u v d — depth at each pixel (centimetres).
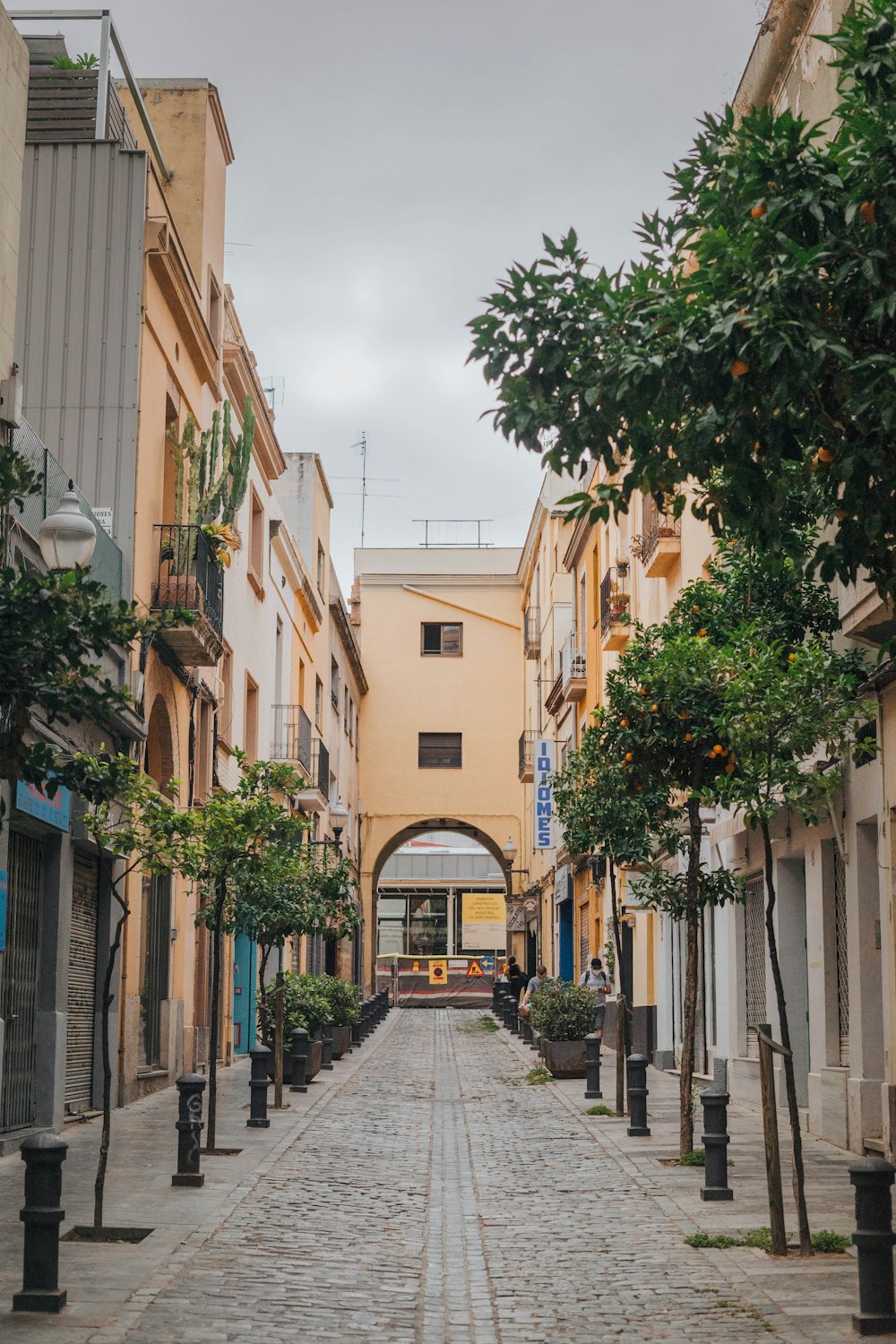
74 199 1962
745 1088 2012
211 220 2530
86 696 729
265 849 1455
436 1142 1593
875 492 701
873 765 1438
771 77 1706
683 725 1200
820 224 693
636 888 1541
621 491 745
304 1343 727
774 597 1466
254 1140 1522
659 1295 839
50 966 1598
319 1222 1070
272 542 3419
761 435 692
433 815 5691
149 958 2123
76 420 1923
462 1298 847
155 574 2042
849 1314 775
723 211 740
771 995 1909
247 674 3038
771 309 650
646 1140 1573
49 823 1524
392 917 5847
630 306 707
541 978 3444
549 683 4734
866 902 1489
